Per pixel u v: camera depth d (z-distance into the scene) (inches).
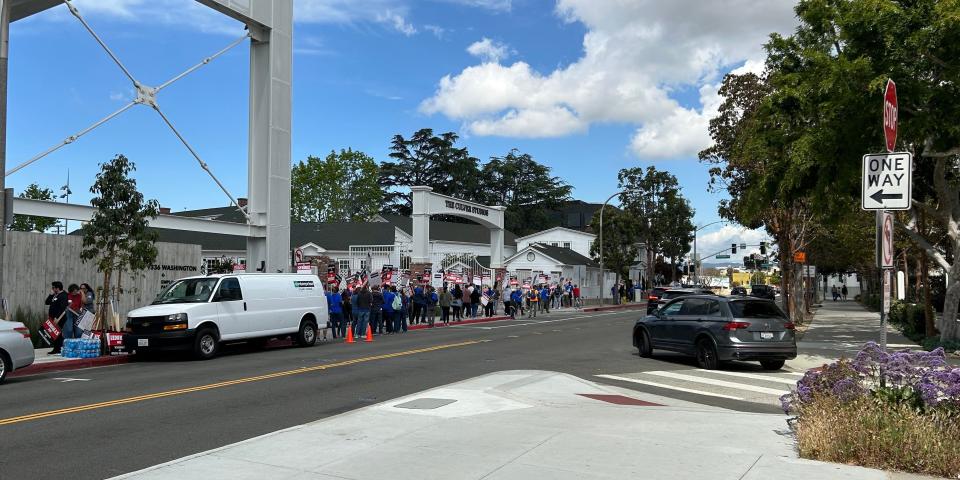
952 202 785.6
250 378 554.6
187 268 1000.9
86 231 744.3
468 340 928.3
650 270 2812.5
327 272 1274.6
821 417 295.0
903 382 307.6
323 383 527.8
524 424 356.5
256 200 1095.6
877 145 730.8
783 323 629.3
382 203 3368.6
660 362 693.3
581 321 1425.9
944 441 265.7
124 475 265.7
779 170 852.6
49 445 326.0
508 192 3821.4
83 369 636.1
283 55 1114.1
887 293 320.5
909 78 689.0
